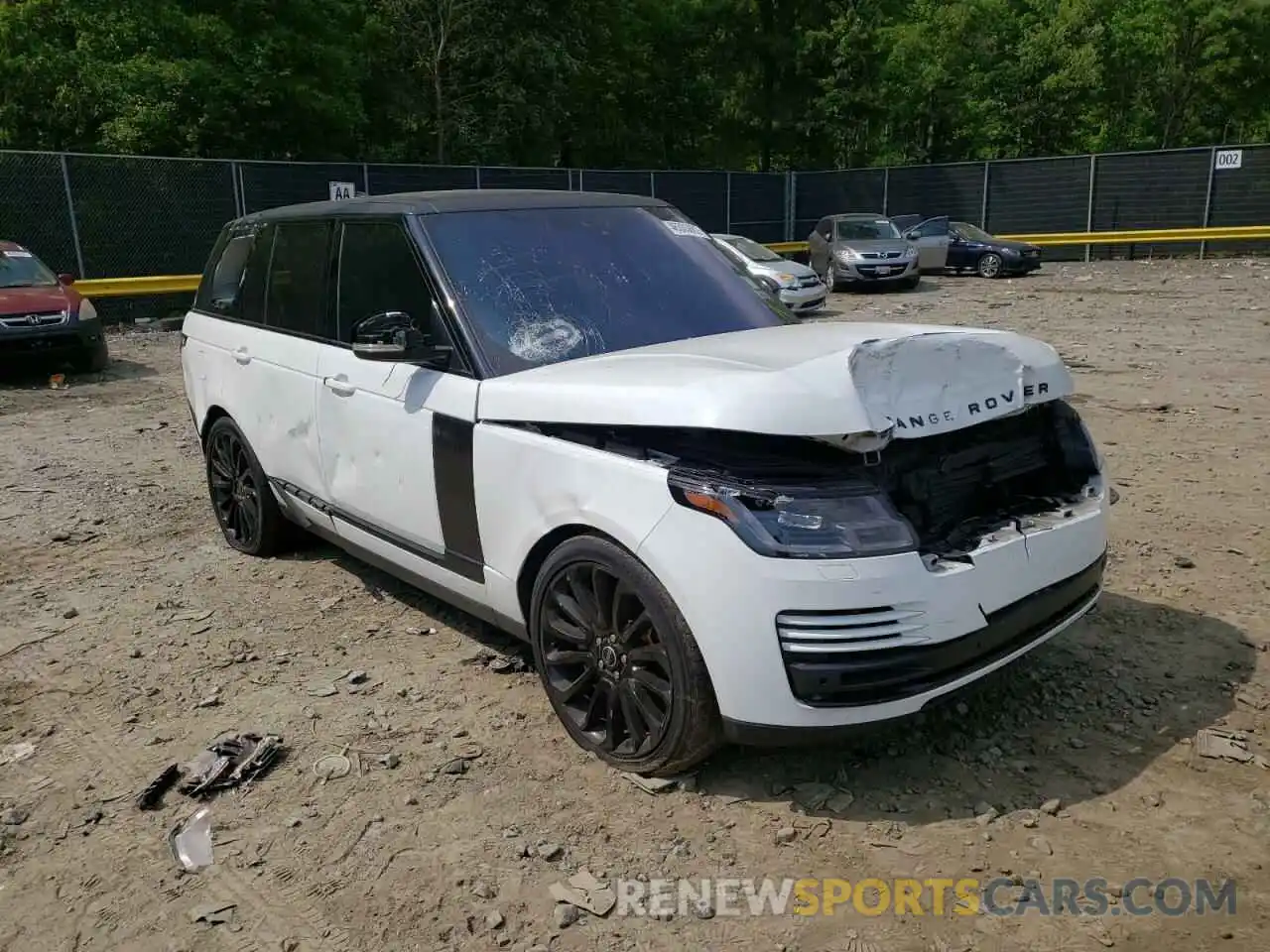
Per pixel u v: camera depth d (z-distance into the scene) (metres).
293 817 3.28
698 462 3.09
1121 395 9.52
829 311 17.84
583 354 3.91
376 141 28.67
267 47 22.62
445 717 3.88
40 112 21.67
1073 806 3.20
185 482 7.48
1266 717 3.69
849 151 37.75
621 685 3.34
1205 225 26.28
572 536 3.46
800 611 2.87
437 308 4.00
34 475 7.72
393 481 4.21
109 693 4.18
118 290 16.81
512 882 2.93
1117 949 2.61
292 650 4.53
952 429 3.11
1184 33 37.88
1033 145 36.72
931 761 3.46
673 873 2.95
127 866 3.09
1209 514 5.97
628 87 36.19
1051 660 4.15
